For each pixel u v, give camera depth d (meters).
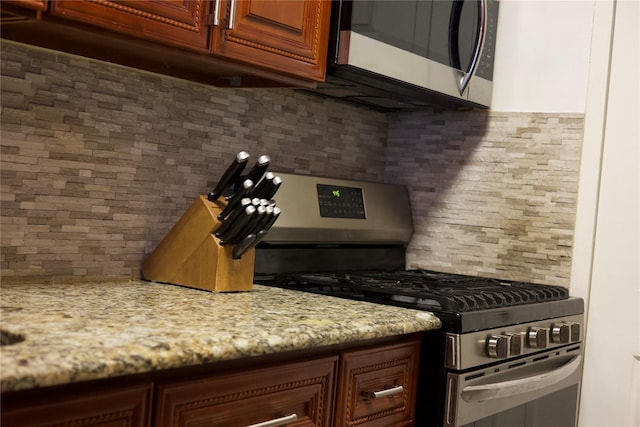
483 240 2.53
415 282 2.12
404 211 2.63
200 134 2.08
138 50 1.66
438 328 1.77
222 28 1.64
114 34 1.47
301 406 1.49
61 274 1.79
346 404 1.58
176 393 1.23
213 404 1.30
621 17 2.36
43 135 1.72
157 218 2.00
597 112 2.36
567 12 2.41
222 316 1.48
